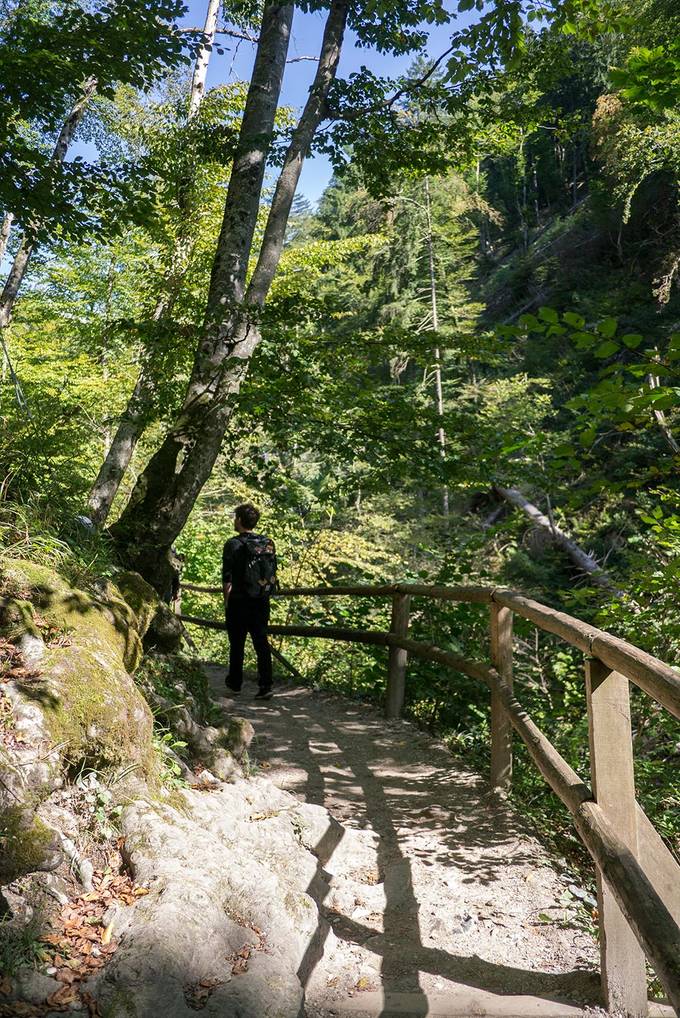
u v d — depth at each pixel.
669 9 12.54
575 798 2.68
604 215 31.70
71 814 2.73
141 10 7.01
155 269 11.40
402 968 2.85
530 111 9.82
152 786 3.15
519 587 13.09
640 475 4.62
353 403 8.12
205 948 2.36
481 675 4.92
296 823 3.81
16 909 2.36
